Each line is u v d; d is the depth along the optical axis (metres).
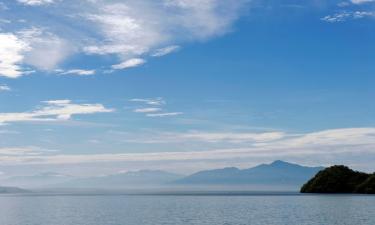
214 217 109.19
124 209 147.00
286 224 92.06
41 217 115.56
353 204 148.00
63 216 118.31
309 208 134.62
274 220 100.12
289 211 125.19
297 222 95.56
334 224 91.25
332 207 136.38
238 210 134.38
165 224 94.31
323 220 98.94
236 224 92.88
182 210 137.75
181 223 95.94
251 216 110.88
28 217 115.88
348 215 109.88
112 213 127.25
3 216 120.12
